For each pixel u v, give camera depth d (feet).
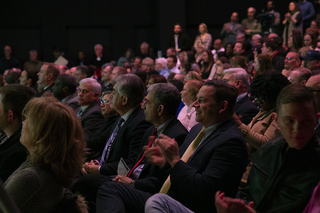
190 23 37.83
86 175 8.04
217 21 38.29
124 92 9.15
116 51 37.47
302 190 4.71
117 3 37.22
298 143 4.65
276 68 16.76
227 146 6.14
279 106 4.77
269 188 4.99
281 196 4.90
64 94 13.93
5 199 2.62
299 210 4.74
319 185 4.54
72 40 36.86
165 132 7.92
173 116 8.12
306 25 28.55
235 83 10.29
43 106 4.82
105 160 9.31
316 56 12.82
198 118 6.62
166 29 35.45
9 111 7.20
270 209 4.99
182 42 30.19
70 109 5.04
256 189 5.21
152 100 7.98
